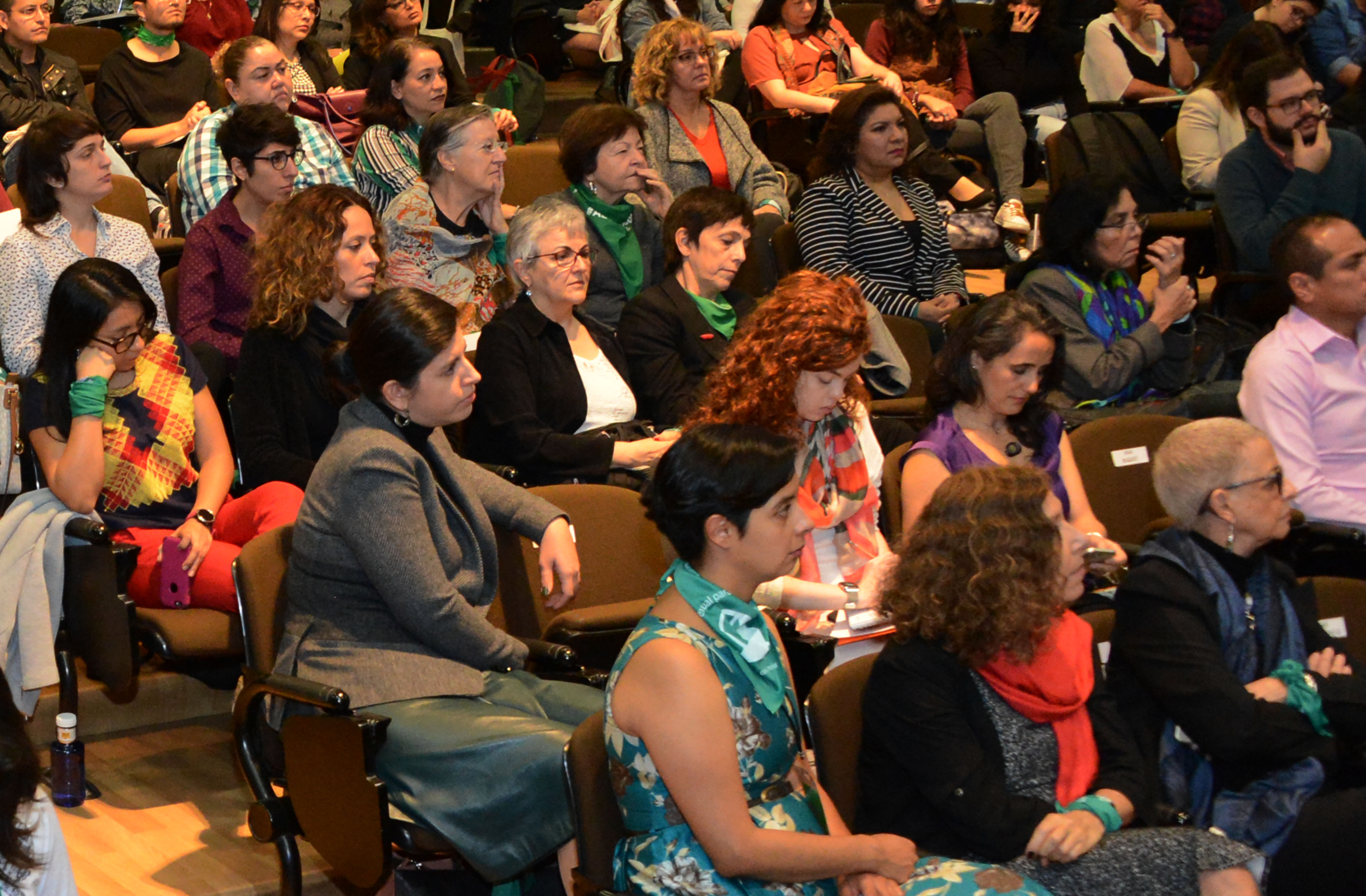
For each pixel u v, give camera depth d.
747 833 2.00
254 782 2.68
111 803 3.29
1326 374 3.62
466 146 4.12
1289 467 3.61
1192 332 4.19
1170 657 2.54
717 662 2.06
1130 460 3.56
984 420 3.19
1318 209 4.90
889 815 2.35
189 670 3.51
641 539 3.16
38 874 1.61
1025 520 2.31
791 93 5.93
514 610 3.03
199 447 3.50
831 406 2.97
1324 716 2.54
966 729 2.30
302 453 3.40
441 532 2.73
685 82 5.07
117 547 3.10
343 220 3.40
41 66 5.34
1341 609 2.85
